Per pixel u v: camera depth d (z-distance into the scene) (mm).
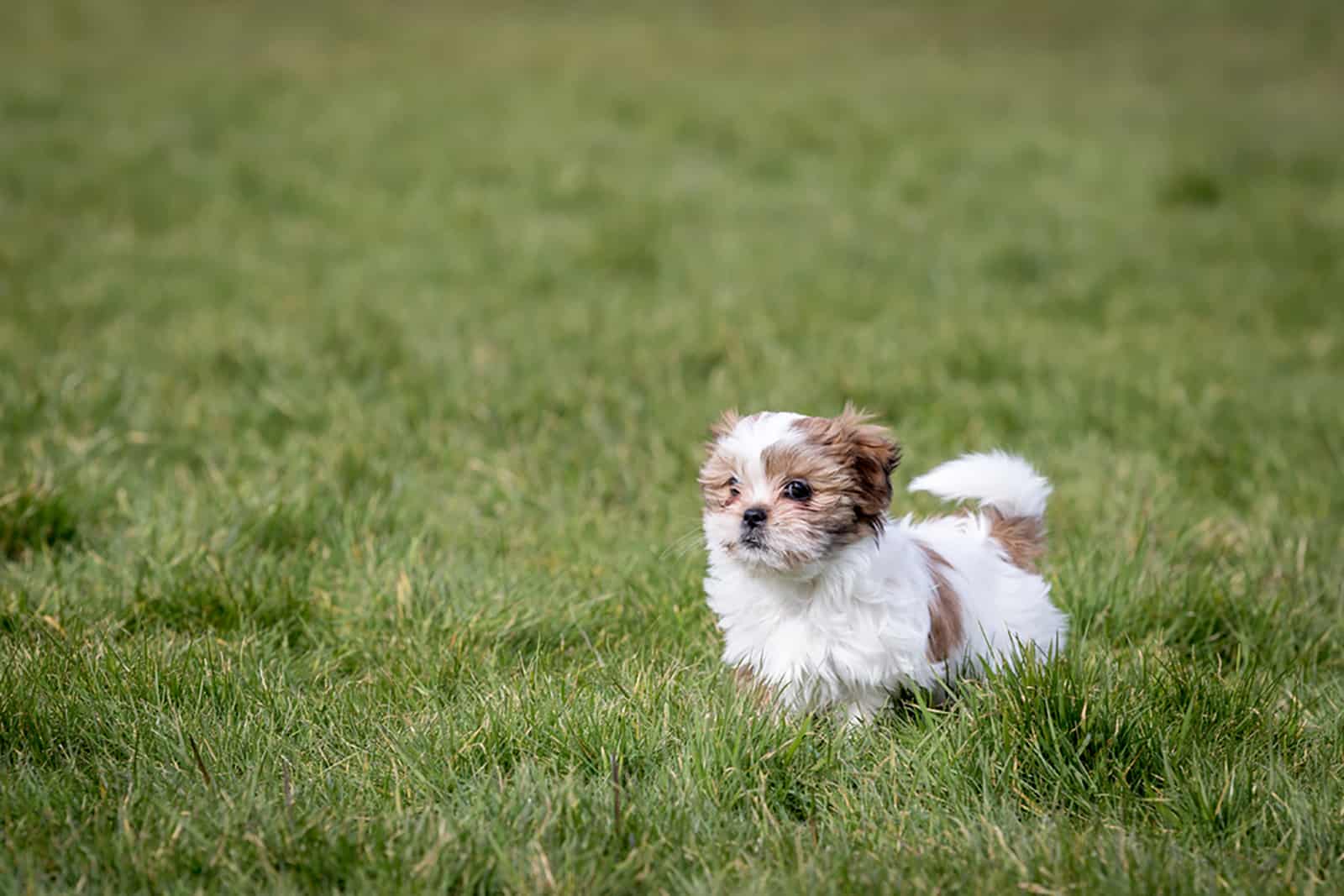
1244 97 25641
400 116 21016
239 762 4465
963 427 8758
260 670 5105
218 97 21688
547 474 7809
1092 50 31516
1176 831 4102
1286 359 10914
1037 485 5602
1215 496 7699
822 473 4637
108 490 7125
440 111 21625
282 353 9891
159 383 9102
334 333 10539
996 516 5688
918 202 17172
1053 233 15484
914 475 7762
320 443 8016
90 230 14234
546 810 4004
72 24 28234
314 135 19469
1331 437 8586
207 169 17250
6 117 19391
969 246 14734
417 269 13383
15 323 10461
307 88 22953
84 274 12438
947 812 4168
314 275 13094
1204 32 33656
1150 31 33906
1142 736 4453
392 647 5566
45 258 12922
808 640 4797
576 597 6035
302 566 6348
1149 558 6402
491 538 6844
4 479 7113
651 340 10641
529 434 8492
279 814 4051
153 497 7027
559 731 4551
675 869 3854
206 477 7609
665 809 4109
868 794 4289
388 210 15883
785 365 9898
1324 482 7859
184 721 4668
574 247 14195
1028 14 36094
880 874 3803
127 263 13008
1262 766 4422
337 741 4688
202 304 11664
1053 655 4895
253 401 8914
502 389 9219
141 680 4910
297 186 16531
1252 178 18438
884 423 8883
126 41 26781
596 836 3955
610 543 6809
